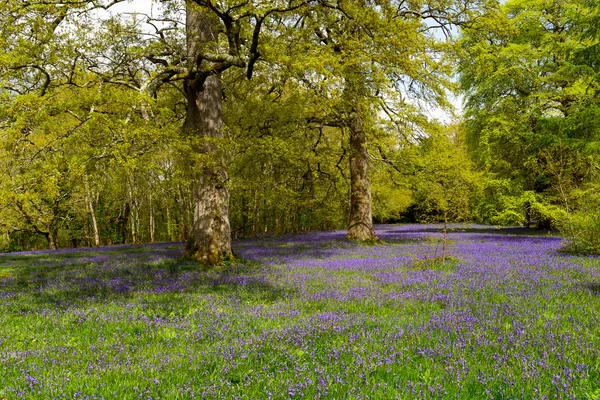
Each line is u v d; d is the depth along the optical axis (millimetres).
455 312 6535
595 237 14273
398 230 42469
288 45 13141
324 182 28141
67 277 12656
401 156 23266
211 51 12844
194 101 14328
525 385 3645
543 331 5328
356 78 14172
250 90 19109
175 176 11461
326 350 4836
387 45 13320
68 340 5699
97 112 9242
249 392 3678
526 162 26062
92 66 12953
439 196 13477
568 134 23266
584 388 3543
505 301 7266
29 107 8562
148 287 10117
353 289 9055
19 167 8984
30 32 10656
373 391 3584
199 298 8531
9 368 4438
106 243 44031
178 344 5414
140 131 9391
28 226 33031
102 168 10586
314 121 21125
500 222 29344
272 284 10055
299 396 3539
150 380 3969
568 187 19328
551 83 27156
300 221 47094
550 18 27625
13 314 7508
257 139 14711
